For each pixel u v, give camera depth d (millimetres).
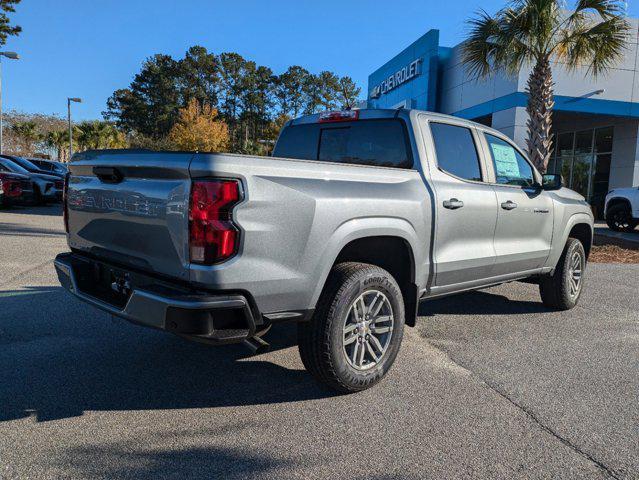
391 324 3602
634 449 2873
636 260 10516
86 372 3756
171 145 56344
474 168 4520
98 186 3385
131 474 2529
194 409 3236
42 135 58531
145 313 2854
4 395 3350
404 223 3641
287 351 4297
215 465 2629
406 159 4086
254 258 2859
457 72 23172
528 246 5070
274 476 2549
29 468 2557
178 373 3787
